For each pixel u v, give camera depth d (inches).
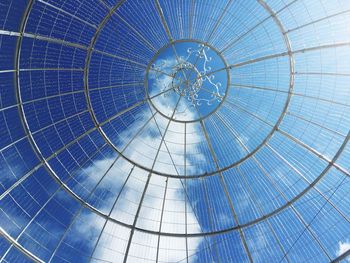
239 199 719.7
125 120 742.5
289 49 684.1
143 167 739.4
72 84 699.4
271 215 693.3
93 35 686.5
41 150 679.1
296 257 653.3
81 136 716.7
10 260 587.8
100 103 723.4
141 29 706.8
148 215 709.3
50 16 642.2
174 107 755.4
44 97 679.7
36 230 636.1
